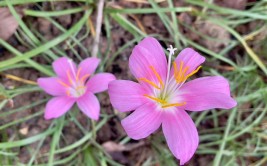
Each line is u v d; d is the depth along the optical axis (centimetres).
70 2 13
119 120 13
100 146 12
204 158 13
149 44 9
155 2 13
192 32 14
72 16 13
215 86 9
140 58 9
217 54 13
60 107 11
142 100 9
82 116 13
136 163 13
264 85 13
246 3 14
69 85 11
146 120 9
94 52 13
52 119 12
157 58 9
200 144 13
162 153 13
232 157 13
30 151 12
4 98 12
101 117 13
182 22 14
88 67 11
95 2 13
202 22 14
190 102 9
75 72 11
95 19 13
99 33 13
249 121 13
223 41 14
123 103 9
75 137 12
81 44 13
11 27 12
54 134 12
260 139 13
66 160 12
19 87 12
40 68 12
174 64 9
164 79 9
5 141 12
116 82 9
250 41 14
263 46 14
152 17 14
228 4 14
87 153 12
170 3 13
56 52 13
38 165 12
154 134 13
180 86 10
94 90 11
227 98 9
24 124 12
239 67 13
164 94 9
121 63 13
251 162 13
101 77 11
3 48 13
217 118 13
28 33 12
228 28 13
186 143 9
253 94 13
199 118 13
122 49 13
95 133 12
